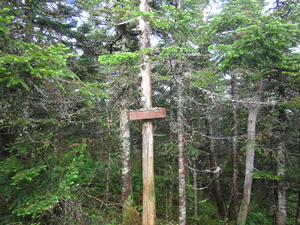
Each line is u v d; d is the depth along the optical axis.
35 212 3.40
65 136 6.47
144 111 6.14
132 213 6.96
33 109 4.81
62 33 8.01
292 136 9.13
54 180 4.05
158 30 7.98
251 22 6.36
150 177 6.34
